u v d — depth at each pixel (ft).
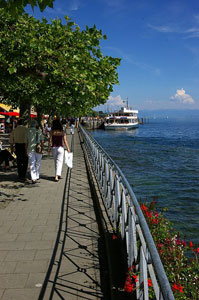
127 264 12.68
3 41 25.50
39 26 27.58
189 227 36.35
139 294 9.50
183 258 14.79
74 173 37.22
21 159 32.63
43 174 36.47
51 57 26.86
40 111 66.74
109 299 11.12
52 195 26.30
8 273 12.92
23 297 11.17
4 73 27.09
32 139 30.91
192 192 56.39
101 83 28.02
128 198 13.33
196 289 12.45
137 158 111.14
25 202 24.02
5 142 56.59
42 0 12.71
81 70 26.25
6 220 19.74
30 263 13.83
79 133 125.90
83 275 12.80
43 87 31.73
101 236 17.10
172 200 50.42
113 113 343.46
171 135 278.67
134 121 367.45
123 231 14.32
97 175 30.19
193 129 428.97
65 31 27.55
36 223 19.17
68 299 11.06
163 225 17.46
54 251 15.11
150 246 7.55
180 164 96.07
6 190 28.02
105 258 14.38
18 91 42.88
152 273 7.78
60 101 34.32
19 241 16.34
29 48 25.50
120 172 15.84
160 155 121.60
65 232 17.66
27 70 26.86
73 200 24.72
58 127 32.22
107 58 28.71
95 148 34.35
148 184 64.18
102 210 20.52
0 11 23.68
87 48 27.86
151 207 20.33
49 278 12.51
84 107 36.17
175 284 11.14
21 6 13.23
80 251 15.12
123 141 201.46
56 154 31.99
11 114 89.15
